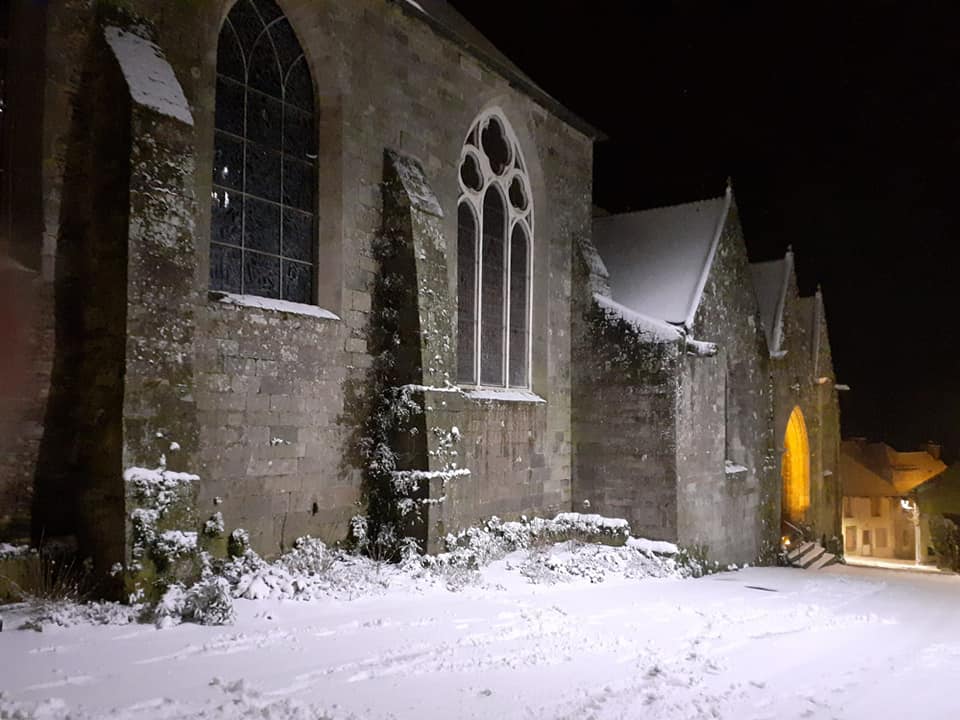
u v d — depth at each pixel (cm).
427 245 1423
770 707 716
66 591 945
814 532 2881
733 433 2230
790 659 917
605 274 2034
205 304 1118
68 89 1013
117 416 965
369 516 1366
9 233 986
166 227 1020
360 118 1385
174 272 1027
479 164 1741
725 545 2017
